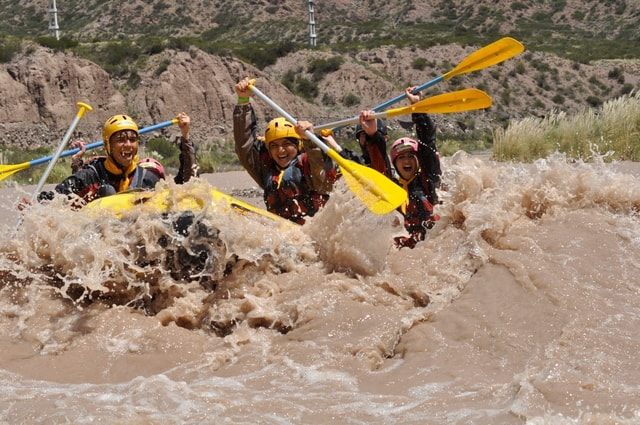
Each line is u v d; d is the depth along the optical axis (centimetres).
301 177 718
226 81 4650
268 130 745
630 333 484
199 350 511
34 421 400
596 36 11631
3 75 3984
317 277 570
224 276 577
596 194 680
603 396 401
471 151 2584
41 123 3969
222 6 12631
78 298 572
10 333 534
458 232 630
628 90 6388
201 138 4188
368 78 5450
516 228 639
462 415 398
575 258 585
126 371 485
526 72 6319
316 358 484
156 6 12550
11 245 591
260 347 511
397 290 561
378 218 579
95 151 2456
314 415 406
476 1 12812
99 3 12794
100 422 393
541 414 388
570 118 1802
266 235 583
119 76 4462
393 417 402
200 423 393
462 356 479
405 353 494
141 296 572
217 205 593
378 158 747
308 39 11081
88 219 578
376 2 13688
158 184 603
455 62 6097
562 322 499
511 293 542
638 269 574
